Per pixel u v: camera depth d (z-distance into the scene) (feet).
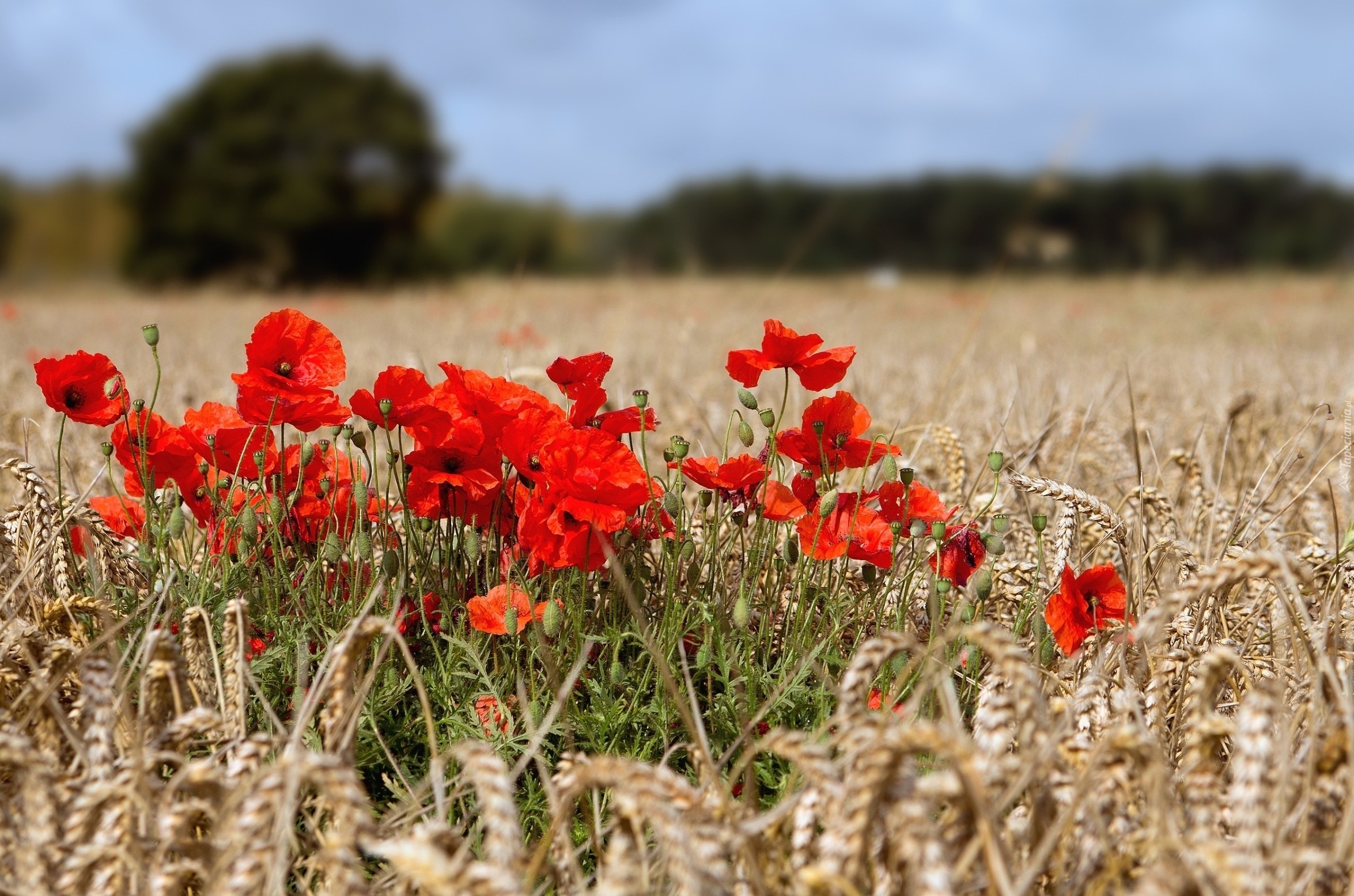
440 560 3.69
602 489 3.24
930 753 3.16
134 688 3.19
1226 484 4.88
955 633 2.79
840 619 3.54
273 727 3.26
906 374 7.45
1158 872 2.52
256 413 3.47
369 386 7.45
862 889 2.63
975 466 4.69
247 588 3.59
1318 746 2.91
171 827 2.69
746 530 3.94
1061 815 2.76
